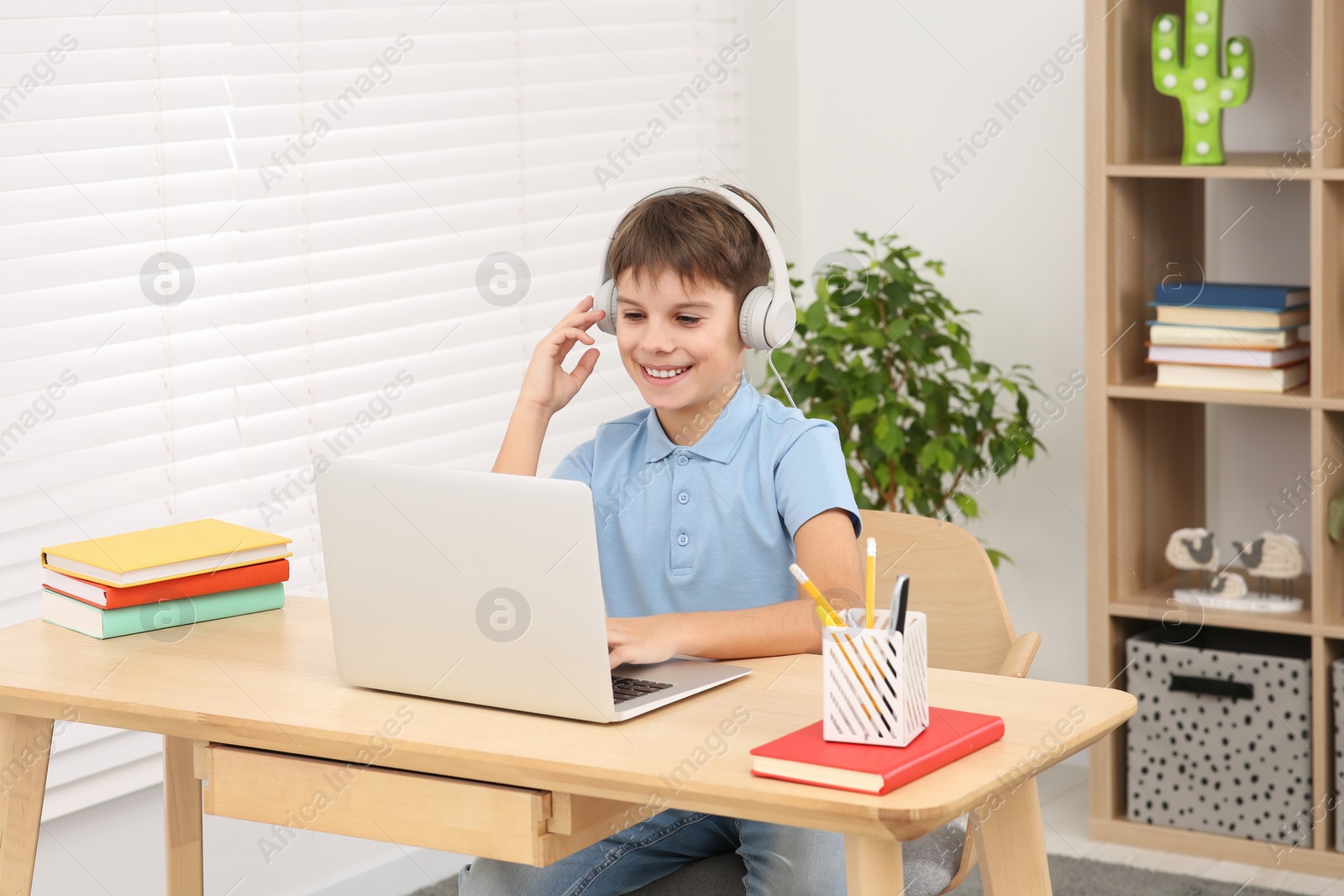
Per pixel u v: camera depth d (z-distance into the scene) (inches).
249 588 73.8
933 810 46.0
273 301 103.5
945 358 138.3
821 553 66.2
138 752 97.4
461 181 117.0
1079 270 132.0
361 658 59.7
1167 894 106.7
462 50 116.6
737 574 71.2
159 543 73.8
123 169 94.4
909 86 138.9
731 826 70.0
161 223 96.5
